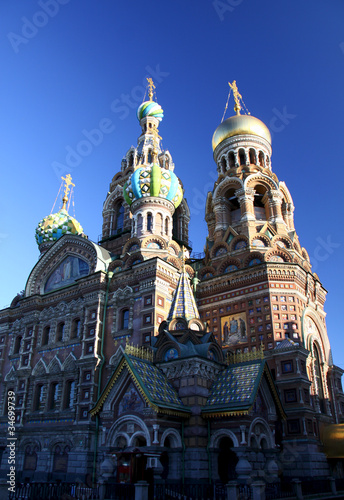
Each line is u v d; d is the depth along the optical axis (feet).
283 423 106.73
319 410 116.57
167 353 96.48
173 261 137.49
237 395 86.07
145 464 71.20
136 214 150.82
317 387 125.18
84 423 111.24
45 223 200.44
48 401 128.77
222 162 172.96
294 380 108.99
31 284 159.12
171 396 87.10
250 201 154.20
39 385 135.64
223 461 88.12
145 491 63.16
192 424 84.94
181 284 108.58
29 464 123.34
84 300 134.10
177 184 157.69
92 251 143.74
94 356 120.16
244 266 136.15
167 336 97.30
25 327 149.28
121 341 121.08
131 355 90.94
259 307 125.80
